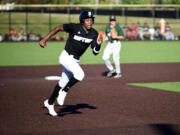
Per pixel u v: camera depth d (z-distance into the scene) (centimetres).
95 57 4000
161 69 2859
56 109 1477
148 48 4988
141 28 6550
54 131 1147
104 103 1584
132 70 2806
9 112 1423
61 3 9138
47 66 3086
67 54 1348
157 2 9150
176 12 8881
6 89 1966
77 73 1318
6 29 7306
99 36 1280
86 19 1309
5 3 8894
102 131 1141
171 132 1119
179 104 1549
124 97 1717
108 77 2439
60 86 1359
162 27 6544
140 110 1438
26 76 2489
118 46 2391
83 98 1705
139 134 1101
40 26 7650
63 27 1316
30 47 5081
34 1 8988
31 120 1295
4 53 4291
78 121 1273
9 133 1130
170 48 4972
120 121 1264
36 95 1786
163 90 1912
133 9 9488
